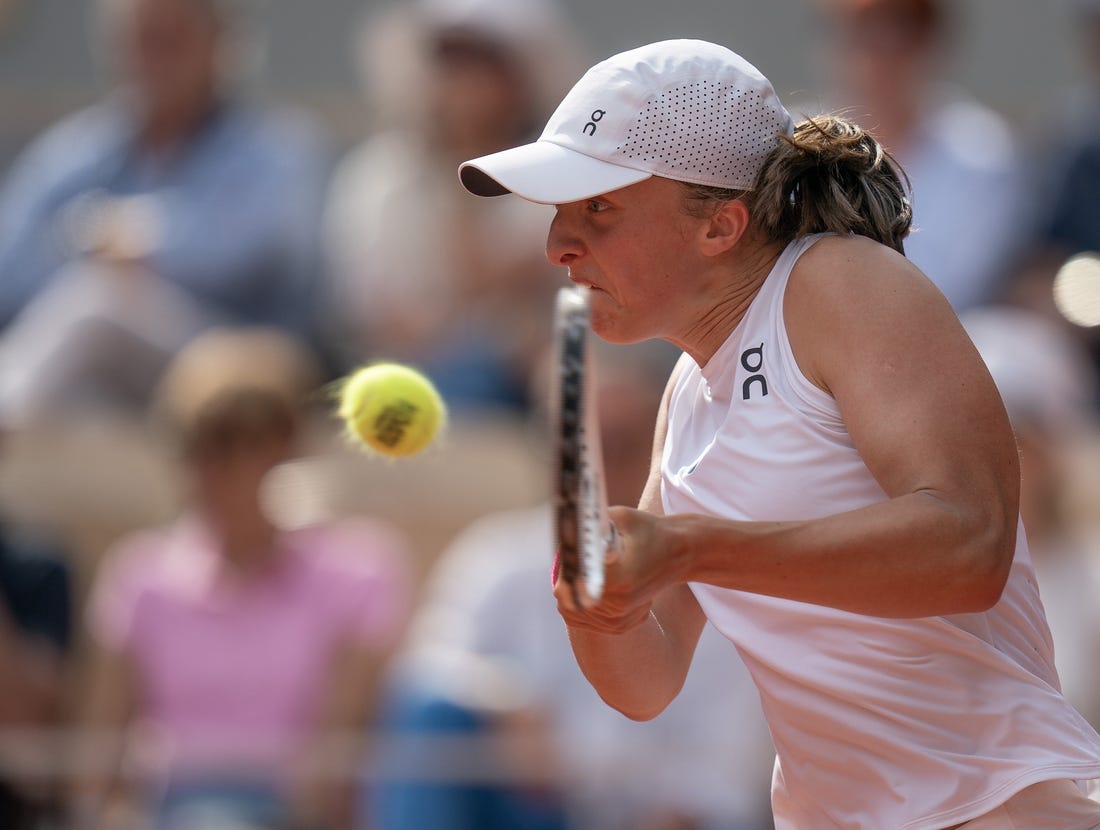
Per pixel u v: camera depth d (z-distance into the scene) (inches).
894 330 292.0
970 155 880.9
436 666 667.4
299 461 782.5
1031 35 1283.2
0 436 800.9
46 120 1243.8
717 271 313.6
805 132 314.2
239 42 1106.1
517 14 912.9
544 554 682.8
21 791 636.7
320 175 1014.4
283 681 677.9
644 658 329.4
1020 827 308.2
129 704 685.9
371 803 626.8
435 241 907.4
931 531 272.2
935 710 311.1
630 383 652.7
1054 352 792.9
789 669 317.1
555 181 300.8
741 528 271.9
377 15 1277.1
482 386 862.5
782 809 342.6
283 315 910.4
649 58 309.1
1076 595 680.4
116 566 716.7
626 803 617.9
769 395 306.7
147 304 871.1
